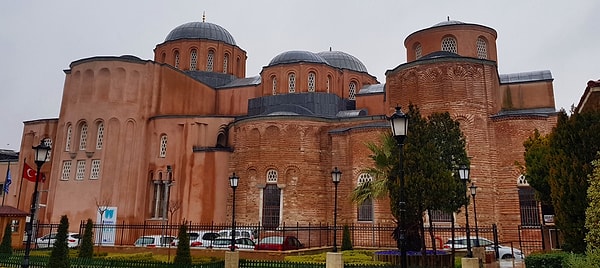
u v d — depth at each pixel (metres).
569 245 13.94
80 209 34.69
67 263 14.94
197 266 16.41
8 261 18.70
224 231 28.11
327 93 39.16
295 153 33.62
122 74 37.16
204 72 45.56
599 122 13.96
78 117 36.53
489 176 28.88
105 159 35.22
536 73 37.06
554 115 30.20
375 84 43.34
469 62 30.16
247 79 45.41
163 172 36.31
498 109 33.22
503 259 24.55
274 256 22.03
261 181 33.34
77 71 37.62
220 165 35.12
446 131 18.61
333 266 15.83
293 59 39.81
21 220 26.88
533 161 20.70
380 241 28.86
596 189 11.59
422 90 30.16
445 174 16.55
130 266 16.98
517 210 28.55
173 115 37.09
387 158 19.16
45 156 17.05
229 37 48.84
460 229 24.64
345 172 33.06
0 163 46.88
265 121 34.25
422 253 16.59
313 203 33.06
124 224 31.44
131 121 36.66
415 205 16.34
